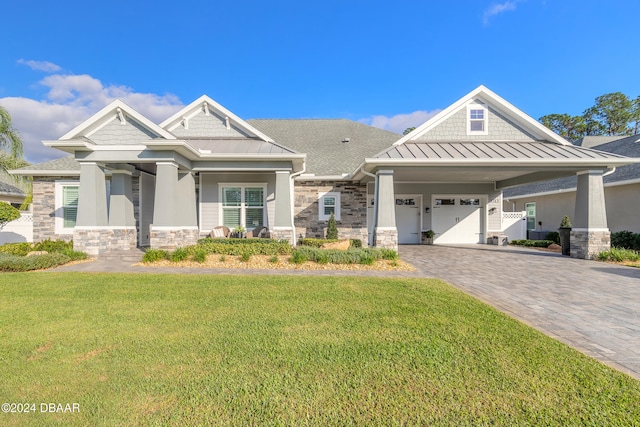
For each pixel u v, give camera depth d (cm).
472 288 717
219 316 493
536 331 438
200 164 1239
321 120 2067
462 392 287
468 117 1411
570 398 279
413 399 277
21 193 2078
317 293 636
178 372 321
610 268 988
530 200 2184
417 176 1606
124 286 688
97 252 1126
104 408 264
